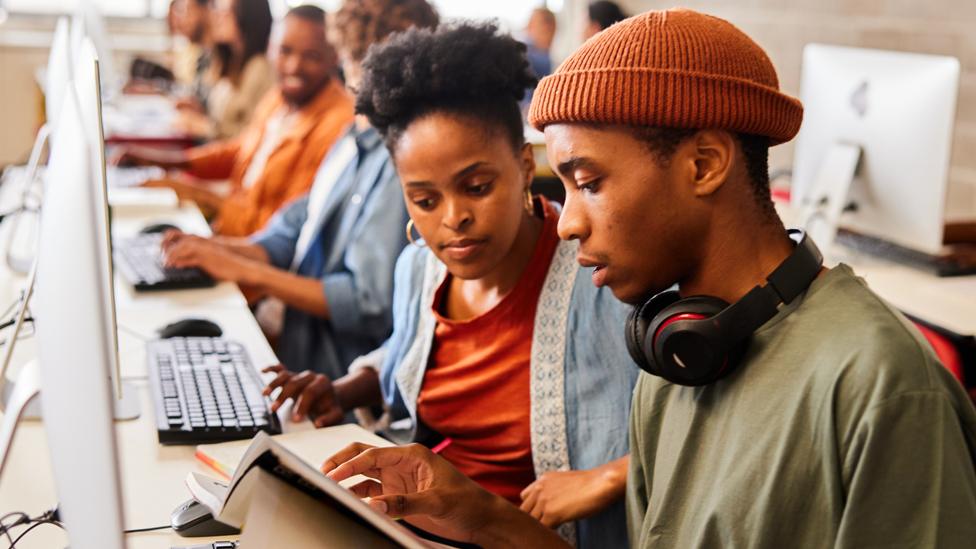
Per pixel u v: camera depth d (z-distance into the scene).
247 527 0.85
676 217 0.90
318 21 2.81
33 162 2.32
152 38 5.88
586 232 0.92
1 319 1.87
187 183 3.13
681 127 0.87
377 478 1.13
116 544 0.75
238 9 3.89
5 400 1.48
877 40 3.51
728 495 0.89
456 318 1.47
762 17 4.08
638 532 1.08
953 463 0.79
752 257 0.92
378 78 1.32
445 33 1.30
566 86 0.89
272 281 2.15
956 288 2.35
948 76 2.21
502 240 1.34
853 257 2.60
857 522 0.81
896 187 2.36
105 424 0.74
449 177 1.31
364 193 2.17
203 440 1.38
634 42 0.88
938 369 0.83
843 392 0.83
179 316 1.96
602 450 1.31
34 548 1.07
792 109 0.91
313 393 1.51
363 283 2.07
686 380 0.92
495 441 1.40
